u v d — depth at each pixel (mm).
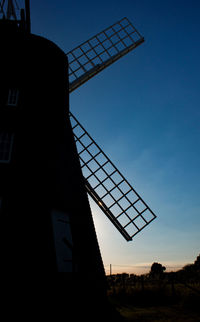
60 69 11000
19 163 8164
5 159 8336
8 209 7395
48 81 10188
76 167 11383
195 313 10703
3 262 6719
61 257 7891
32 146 8594
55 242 7859
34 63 10094
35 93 9609
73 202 9930
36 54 10273
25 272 6773
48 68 10398
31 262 6953
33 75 9883
